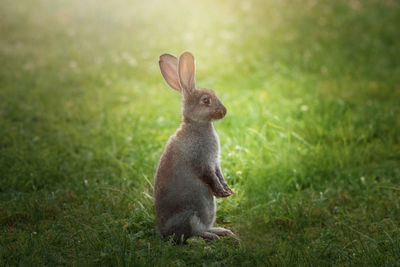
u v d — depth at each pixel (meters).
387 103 3.71
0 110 3.62
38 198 2.94
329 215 2.91
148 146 3.28
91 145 3.31
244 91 3.97
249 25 5.79
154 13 6.22
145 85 4.22
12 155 3.19
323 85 4.08
